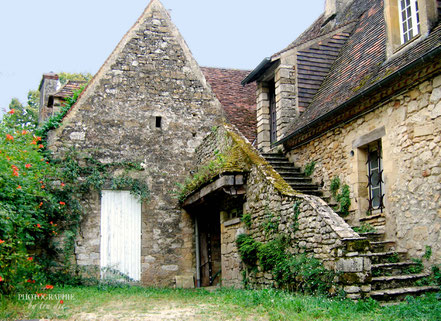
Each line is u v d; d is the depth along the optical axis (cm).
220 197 1073
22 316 607
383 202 848
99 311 679
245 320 576
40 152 1199
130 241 1223
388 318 555
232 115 1438
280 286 795
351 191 932
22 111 2339
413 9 860
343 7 1420
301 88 1202
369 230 855
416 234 757
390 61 868
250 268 919
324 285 684
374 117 877
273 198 860
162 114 1307
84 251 1181
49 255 1148
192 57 1367
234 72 1697
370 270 655
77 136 1232
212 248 1273
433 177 729
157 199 1260
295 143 1147
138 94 1301
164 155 1285
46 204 1114
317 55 1230
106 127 1258
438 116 724
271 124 1314
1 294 686
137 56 1323
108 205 1225
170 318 607
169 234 1252
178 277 1223
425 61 715
